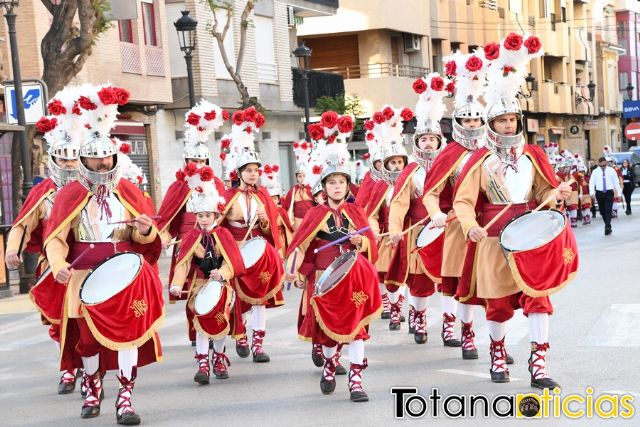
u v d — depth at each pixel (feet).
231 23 137.90
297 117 156.35
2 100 99.19
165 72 123.13
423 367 42.27
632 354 41.73
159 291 36.32
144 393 41.04
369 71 177.06
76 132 41.11
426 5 189.67
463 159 41.16
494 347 38.32
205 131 53.78
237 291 46.29
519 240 36.11
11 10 82.07
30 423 37.01
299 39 178.91
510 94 37.76
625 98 327.47
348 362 44.73
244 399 38.65
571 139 269.85
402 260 49.65
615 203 148.25
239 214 49.08
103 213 36.50
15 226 41.88
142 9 120.37
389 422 33.45
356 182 118.93
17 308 73.61
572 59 267.39
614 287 62.85
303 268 39.73
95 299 34.91
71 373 42.16
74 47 83.20
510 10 233.96
